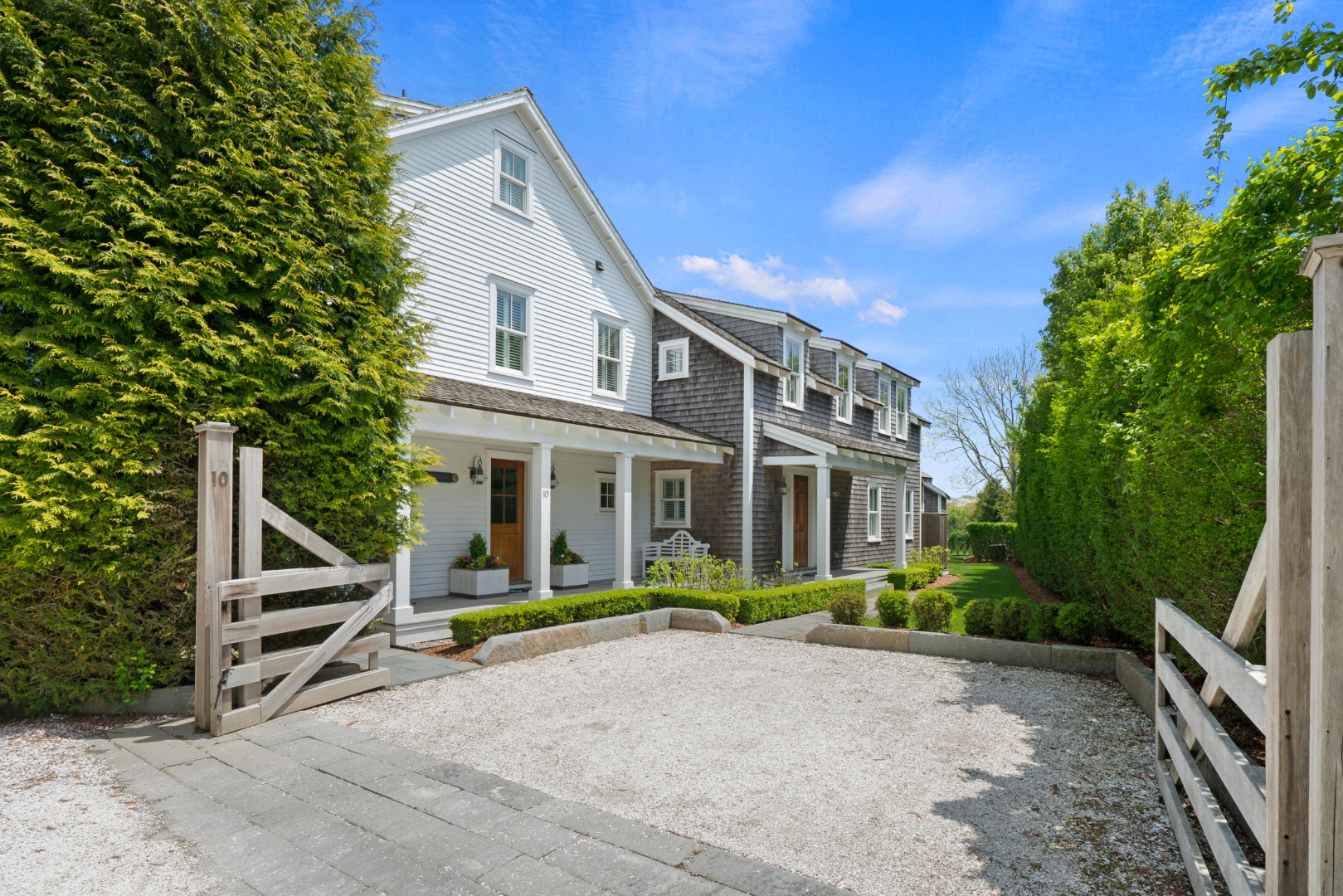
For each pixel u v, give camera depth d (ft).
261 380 19.85
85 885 10.07
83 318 17.38
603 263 49.73
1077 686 22.41
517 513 44.55
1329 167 12.10
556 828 11.88
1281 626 6.87
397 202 35.55
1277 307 12.41
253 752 15.90
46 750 16.08
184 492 18.62
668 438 43.39
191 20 18.95
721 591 37.35
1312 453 6.33
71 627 17.69
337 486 22.12
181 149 19.58
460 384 36.91
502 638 25.98
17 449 16.71
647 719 18.76
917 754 15.93
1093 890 9.93
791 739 17.04
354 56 22.98
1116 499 23.47
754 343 56.39
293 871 10.46
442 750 16.37
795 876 10.21
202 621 17.44
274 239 20.33
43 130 17.16
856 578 54.29
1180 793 13.29
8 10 16.80
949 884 10.11
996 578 63.57
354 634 21.12
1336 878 5.85
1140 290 17.15
